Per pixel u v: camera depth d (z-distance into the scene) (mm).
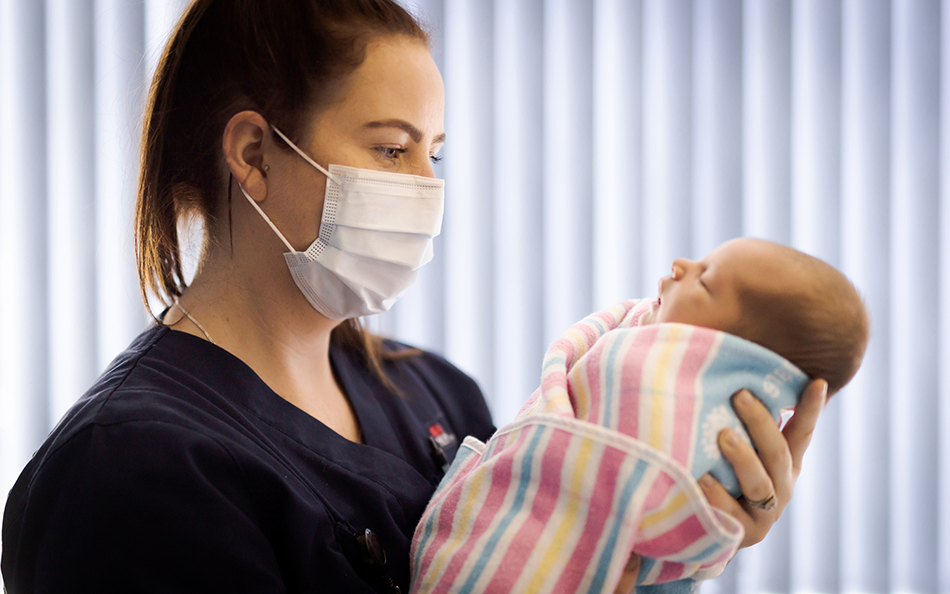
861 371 2076
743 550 2055
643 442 738
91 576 677
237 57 880
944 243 2094
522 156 2000
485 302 2000
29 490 745
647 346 790
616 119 2020
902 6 2066
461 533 803
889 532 2068
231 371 867
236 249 915
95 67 1920
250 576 711
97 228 1939
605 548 718
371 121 885
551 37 2006
